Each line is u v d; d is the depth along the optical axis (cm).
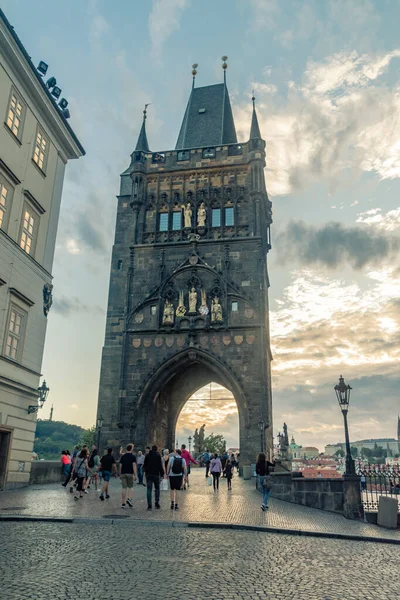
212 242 4625
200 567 966
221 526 1499
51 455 18962
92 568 920
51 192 3169
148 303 4550
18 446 2622
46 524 1424
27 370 2759
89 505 1855
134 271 4703
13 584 800
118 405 4306
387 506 1809
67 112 3281
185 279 4575
